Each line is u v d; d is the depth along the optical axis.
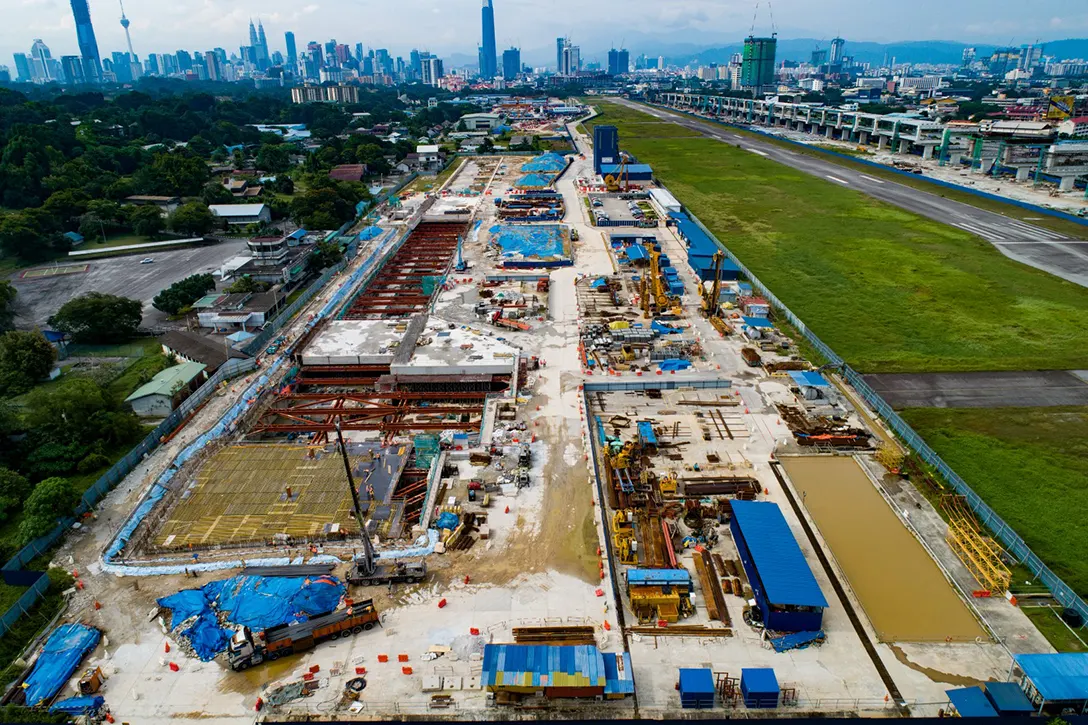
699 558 54.72
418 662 45.38
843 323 102.88
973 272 124.50
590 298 113.00
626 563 54.28
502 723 41.12
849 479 65.75
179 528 58.97
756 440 72.12
